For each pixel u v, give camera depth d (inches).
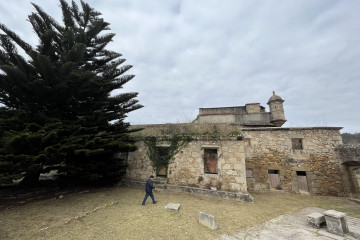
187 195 315.0
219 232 176.6
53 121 273.6
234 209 248.4
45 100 291.1
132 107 388.5
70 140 253.9
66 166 290.8
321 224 214.4
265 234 181.8
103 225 175.2
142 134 419.8
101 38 398.9
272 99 672.4
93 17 407.2
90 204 243.0
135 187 368.8
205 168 346.9
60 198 266.4
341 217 192.4
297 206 296.5
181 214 214.8
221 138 344.2
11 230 155.2
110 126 350.9
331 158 386.6
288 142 421.7
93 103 344.5
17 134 215.3
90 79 298.2
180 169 354.9
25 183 304.2
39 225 168.6
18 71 236.7
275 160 420.8
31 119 262.4
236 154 330.0
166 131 410.3
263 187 411.8
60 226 168.6
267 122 658.8
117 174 362.0
